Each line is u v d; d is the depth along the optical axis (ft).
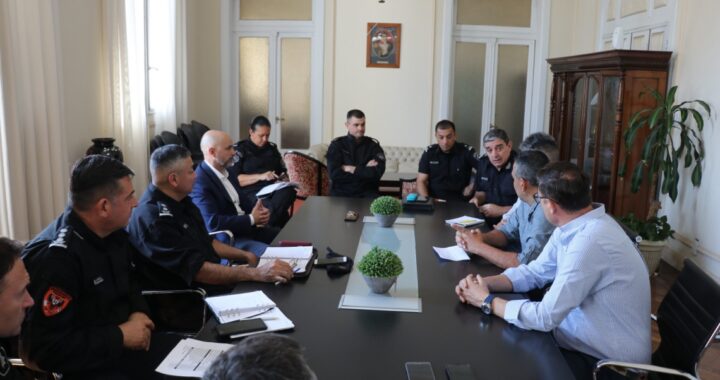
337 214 11.51
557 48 24.82
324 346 5.67
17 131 12.46
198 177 11.50
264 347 2.60
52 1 13.66
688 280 6.95
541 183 6.86
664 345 7.15
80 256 6.36
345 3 24.67
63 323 6.03
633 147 16.74
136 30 18.02
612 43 20.27
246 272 7.48
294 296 6.97
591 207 6.81
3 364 5.08
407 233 10.07
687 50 15.81
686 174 15.88
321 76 25.11
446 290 7.28
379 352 5.59
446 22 24.64
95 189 6.41
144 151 18.47
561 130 20.94
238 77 25.82
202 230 9.26
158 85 21.03
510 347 5.79
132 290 7.25
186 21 23.15
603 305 6.59
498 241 9.56
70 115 15.52
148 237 8.27
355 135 16.70
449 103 25.38
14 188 12.51
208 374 2.55
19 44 12.71
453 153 15.38
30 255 6.11
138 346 6.59
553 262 7.28
